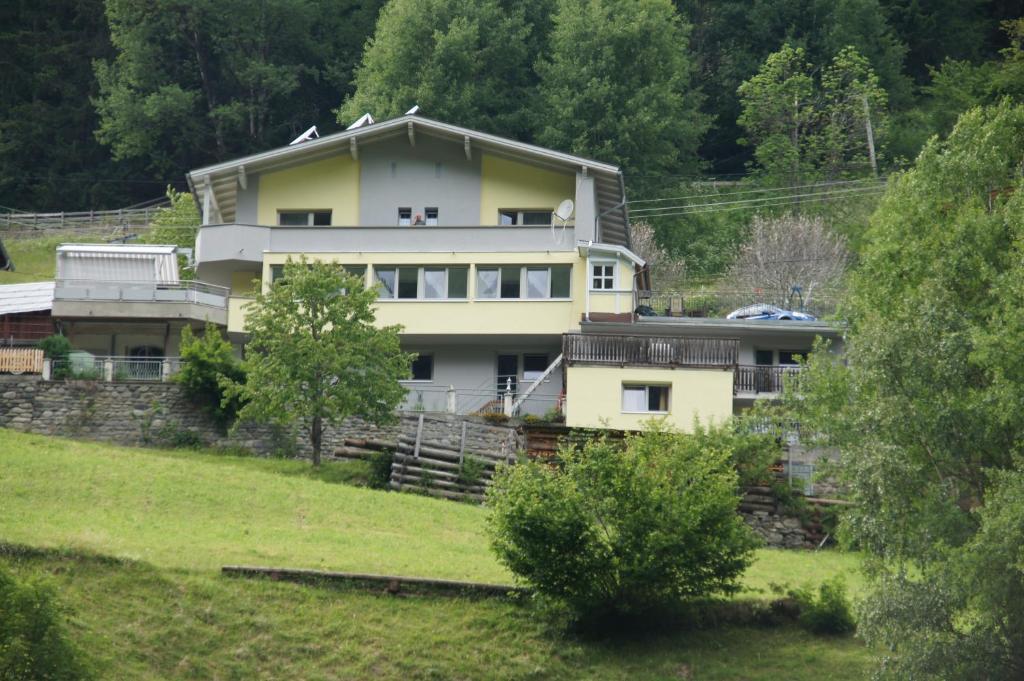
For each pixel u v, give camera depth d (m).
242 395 56.44
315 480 53.66
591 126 97.12
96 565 39.81
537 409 63.25
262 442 58.94
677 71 100.56
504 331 66.50
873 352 38.16
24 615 32.41
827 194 96.62
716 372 61.00
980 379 38.03
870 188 94.81
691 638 40.28
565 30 99.69
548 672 38.75
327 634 39.12
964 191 48.31
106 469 50.34
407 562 43.38
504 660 38.94
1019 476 33.97
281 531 46.19
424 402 65.31
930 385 37.44
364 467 56.56
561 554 39.16
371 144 70.75
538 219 70.06
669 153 99.25
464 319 66.69
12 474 48.62
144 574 39.84
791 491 53.72
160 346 68.12
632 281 66.88
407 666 38.44
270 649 38.38
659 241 94.25
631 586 39.31
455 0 100.81
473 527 49.25
